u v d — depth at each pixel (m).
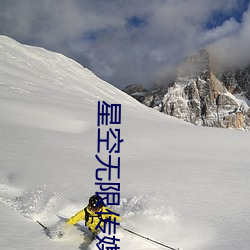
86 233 5.53
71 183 8.71
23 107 26.86
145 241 5.13
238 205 7.25
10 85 42.75
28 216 6.23
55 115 26.31
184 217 6.30
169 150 16.48
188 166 12.12
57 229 5.37
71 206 6.88
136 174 10.41
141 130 23.12
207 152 16.47
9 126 18.50
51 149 13.94
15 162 10.67
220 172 11.21
